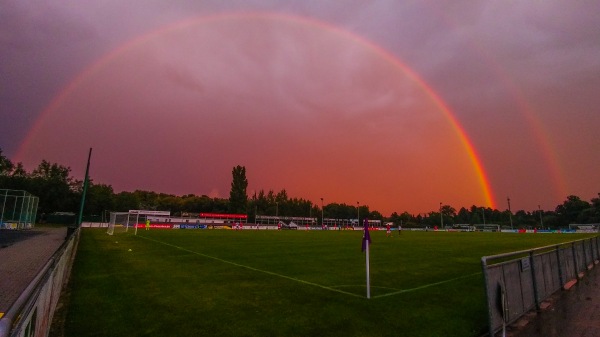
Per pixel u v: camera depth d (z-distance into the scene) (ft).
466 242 124.77
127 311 27.91
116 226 154.30
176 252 71.51
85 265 50.75
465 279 44.34
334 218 562.25
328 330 24.25
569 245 44.16
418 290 37.11
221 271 48.06
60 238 97.19
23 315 9.31
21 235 106.83
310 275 46.06
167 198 502.38
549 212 546.26
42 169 293.23
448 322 26.48
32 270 43.98
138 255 64.75
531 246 103.55
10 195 142.92
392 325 25.52
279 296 33.65
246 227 294.87
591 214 439.22
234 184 400.67
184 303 30.55
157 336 22.62
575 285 39.42
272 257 66.59
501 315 23.25
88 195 290.56
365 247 34.09
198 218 342.44
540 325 24.79
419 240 137.39
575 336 22.49
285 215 524.52
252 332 23.63
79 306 29.01
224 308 29.17
